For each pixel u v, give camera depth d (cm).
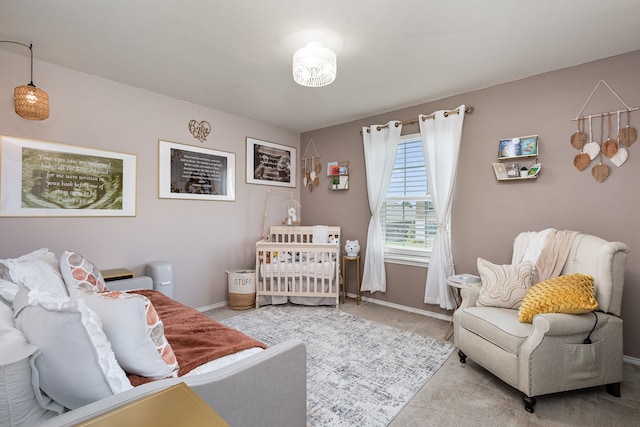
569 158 252
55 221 251
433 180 326
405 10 180
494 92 291
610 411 174
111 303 111
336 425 161
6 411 83
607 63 237
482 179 299
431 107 334
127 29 201
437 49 226
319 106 351
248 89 301
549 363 174
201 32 204
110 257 281
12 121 231
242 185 392
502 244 287
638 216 224
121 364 111
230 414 101
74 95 259
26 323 99
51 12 182
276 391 117
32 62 237
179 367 125
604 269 194
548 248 230
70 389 91
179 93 312
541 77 266
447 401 182
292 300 368
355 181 404
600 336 185
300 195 468
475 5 176
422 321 317
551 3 174
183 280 336
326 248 350
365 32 204
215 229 364
